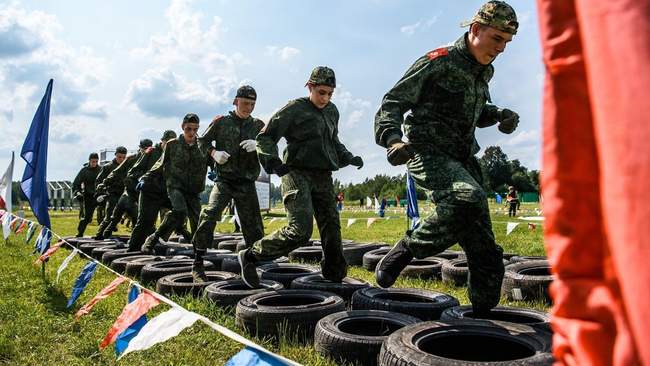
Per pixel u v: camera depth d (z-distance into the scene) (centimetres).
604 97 53
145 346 243
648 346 49
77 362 390
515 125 406
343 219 2545
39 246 790
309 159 521
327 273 563
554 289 74
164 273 713
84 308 385
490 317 404
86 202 1475
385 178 8712
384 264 377
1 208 1477
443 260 770
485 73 368
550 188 71
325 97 523
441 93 365
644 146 48
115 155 1445
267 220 2391
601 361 66
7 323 494
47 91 768
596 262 69
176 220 862
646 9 51
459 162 376
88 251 1097
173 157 870
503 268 381
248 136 683
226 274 689
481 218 369
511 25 336
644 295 48
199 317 236
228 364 186
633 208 49
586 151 68
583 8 58
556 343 75
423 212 2533
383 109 360
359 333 422
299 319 434
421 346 329
